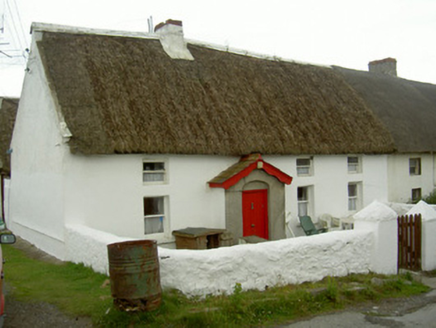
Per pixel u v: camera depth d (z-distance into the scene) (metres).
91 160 11.28
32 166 14.31
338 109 17.62
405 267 10.91
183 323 6.36
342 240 9.39
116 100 12.15
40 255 12.45
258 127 14.20
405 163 20.28
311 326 6.81
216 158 13.34
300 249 8.67
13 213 17.27
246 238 12.15
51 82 11.94
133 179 11.85
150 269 6.65
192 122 12.93
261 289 8.08
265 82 16.50
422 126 21.36
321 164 16.06
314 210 15.81
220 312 6.70
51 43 12.99
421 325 6.95
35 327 6.37
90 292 7.86
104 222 11.39
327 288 8.10
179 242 12.09
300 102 16.61
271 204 13.94
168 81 13.82
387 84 23.58
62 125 10.91
